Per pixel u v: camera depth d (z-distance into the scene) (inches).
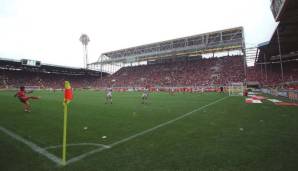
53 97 949.8
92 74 3184.1
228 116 377.7
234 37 1882.4
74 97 994.1
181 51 2165.4
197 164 154.9
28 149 194.5
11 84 2164.1
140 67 2834.6
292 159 162.9
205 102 681.6
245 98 844.6
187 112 440.8
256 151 182.2
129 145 205.0
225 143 207.6
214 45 1930.4
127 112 448.5
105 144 209.3
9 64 2214.6
